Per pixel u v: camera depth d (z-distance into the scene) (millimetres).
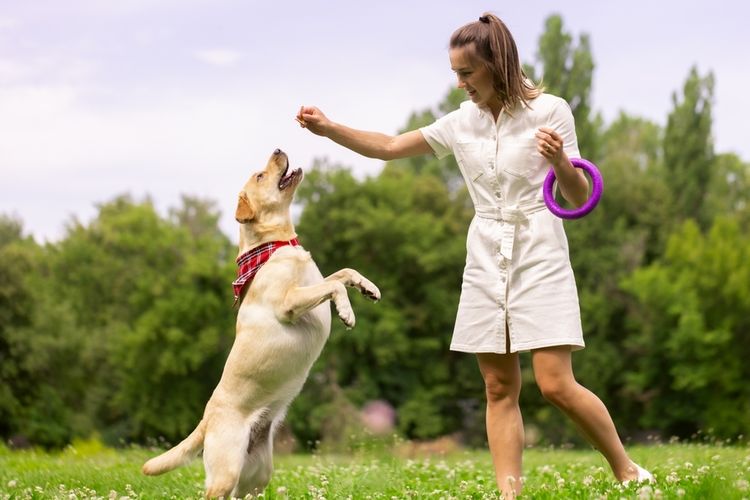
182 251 39406
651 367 33250
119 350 36312
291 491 5383
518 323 4625
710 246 33656
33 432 31891
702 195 40656
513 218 4691
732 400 32188
